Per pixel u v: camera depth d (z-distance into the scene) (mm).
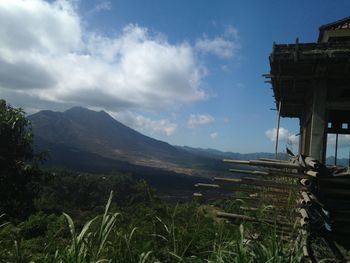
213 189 7574
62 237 5324
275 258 4078
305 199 6559
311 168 7328
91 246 3885
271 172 7645
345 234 7410
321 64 9844
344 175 7449
